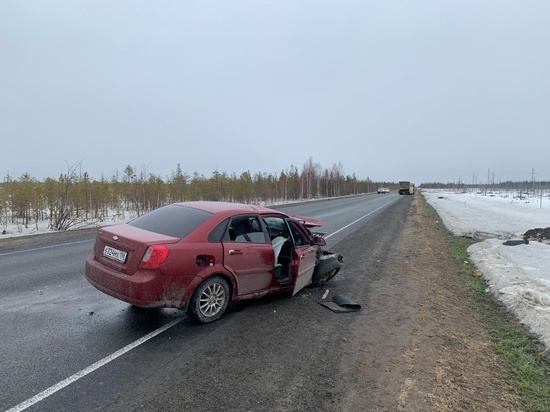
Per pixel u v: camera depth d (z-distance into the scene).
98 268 4.66
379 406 3.19
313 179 58.81
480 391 3.56
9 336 4.18
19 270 7.39
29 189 16.95
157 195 22.58
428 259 10.08
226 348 4.15
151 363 3.73
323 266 6.85
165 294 4.34
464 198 58.22
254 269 5.30
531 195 68.81
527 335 5.11
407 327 5.06
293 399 3.23
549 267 9.50
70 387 3.23
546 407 3.38
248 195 35.00
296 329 4.82
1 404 2.93
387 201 46.88
